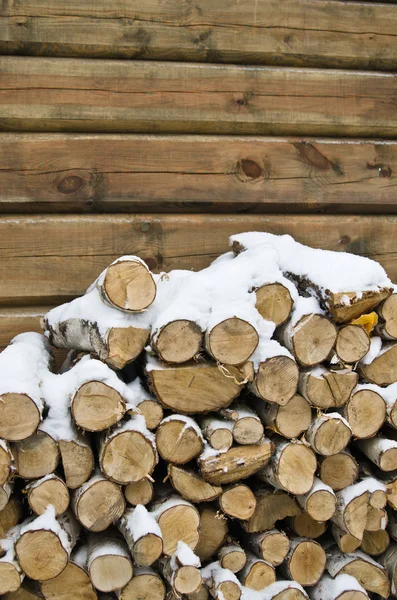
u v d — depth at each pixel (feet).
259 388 7.29
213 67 9.85
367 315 7.78
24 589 7.16
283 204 10.30
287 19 10.09
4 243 9.27
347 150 10.39
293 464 7.60
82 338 7.55
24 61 9.23
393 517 8.64
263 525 7.90
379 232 10.54
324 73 10.26
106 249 9.59
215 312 7.15
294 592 7.72
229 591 7.36
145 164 9.66
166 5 9.64
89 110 9.47
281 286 7.50
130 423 7.09
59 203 9.52
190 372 7.22
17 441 6.88
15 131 9.42
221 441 7.32
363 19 10.39
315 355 7.48
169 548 7.19
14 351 7.53
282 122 10.13
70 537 7.14
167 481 7.95
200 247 9.93
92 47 9.48
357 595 7.91
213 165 9.89
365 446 8.41
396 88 10.58
